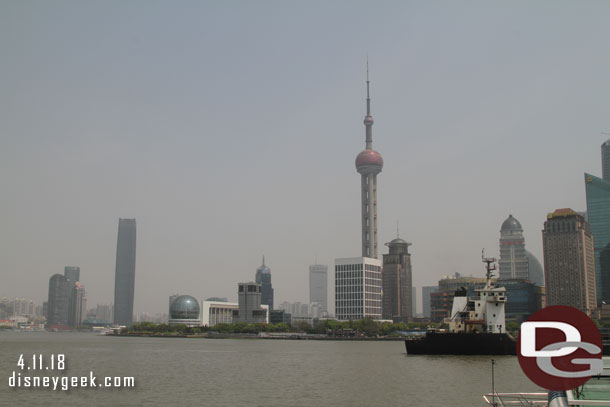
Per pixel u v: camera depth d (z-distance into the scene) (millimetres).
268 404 102000
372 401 105312
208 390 120562
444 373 153500
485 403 103312
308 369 171375
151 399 107875
